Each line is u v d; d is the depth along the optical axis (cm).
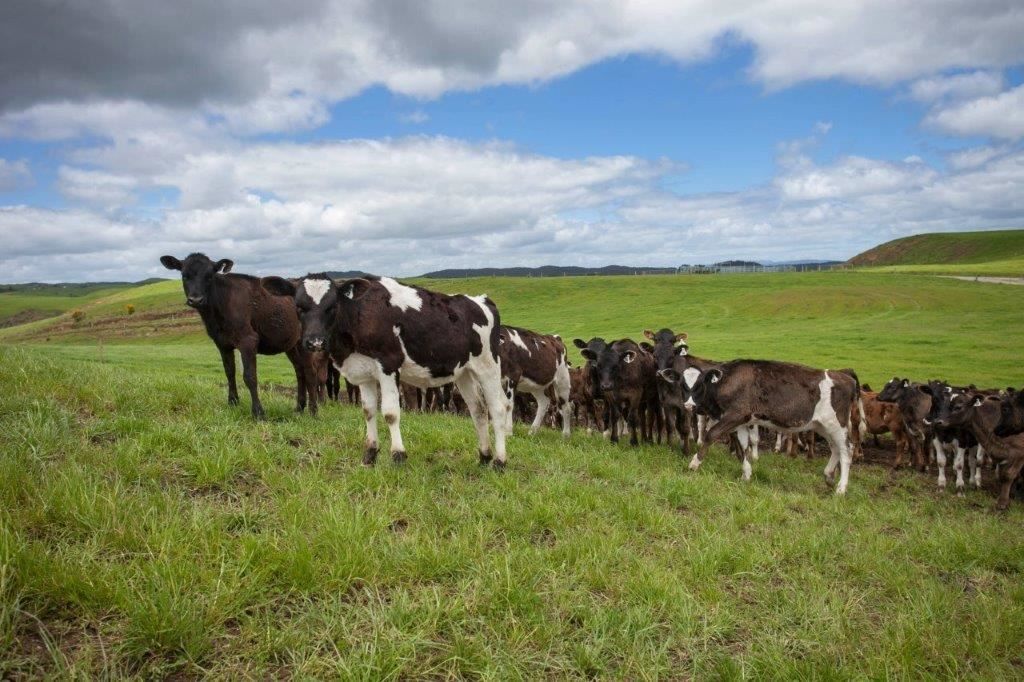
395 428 837
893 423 1666
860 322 5550
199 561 494
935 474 1544
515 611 494
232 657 409
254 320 1091
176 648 407
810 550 724
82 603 423
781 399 1162
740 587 612
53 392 905
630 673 454
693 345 4291
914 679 482
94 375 1123
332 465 794
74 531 511
